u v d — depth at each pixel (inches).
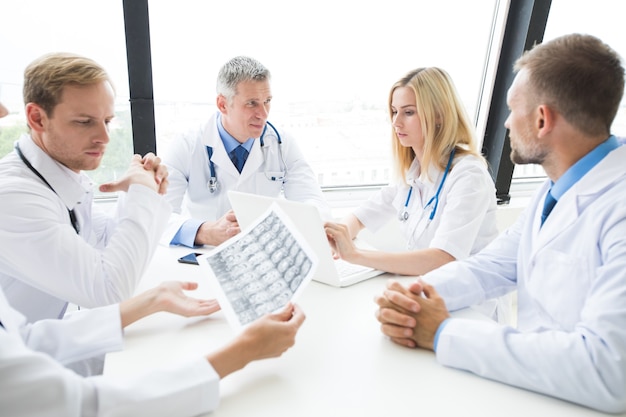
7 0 63.2
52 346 32.1
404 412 26.1
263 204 44.4
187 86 74.2
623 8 85.2
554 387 27.0
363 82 81.4
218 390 26.0
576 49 32.3
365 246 57.6
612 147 33.3
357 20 76.8
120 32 69.2
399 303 33.4
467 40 85.0
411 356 31.9
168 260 49.0
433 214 54.5
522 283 39.1
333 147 85.5
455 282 39.0
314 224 40.3
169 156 68.7
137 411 24.2
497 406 26.9
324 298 41.0
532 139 35.1
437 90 53.5
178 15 69.7
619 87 31.9
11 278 41.8
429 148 54.5
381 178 91.7
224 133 69.8
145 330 34.3
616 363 25.4
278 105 79.0
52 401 21.8
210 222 54.2
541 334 28.9
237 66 64.6
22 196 37.9
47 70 38.7
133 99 71.7
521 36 81.6
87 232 47.5
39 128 40.3
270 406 26.4
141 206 42.7
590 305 28.0
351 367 30.4
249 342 28.4
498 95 88.3
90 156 42.1
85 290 37.7
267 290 34.4
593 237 30.8
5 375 21.1
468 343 29.9
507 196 91.5
